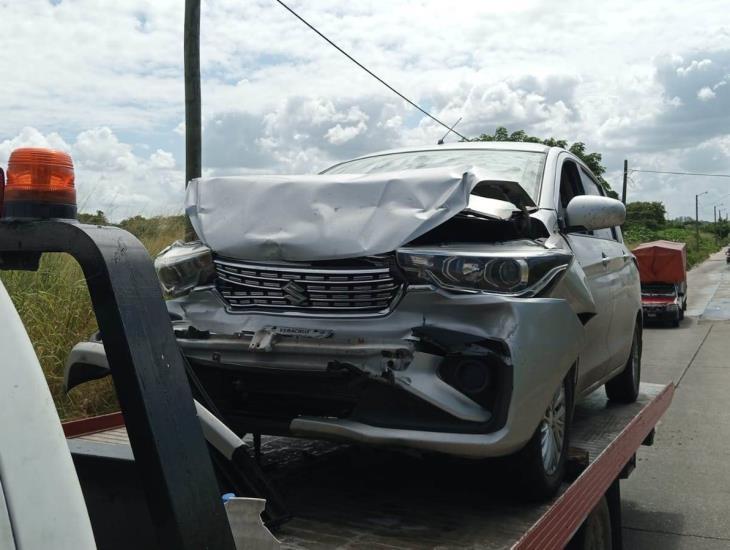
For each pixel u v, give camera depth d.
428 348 3.03
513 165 4.34
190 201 3.52
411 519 2.94
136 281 1.33
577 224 4.03
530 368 3.03
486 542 2.71
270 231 3.24
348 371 3.02
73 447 1.89
